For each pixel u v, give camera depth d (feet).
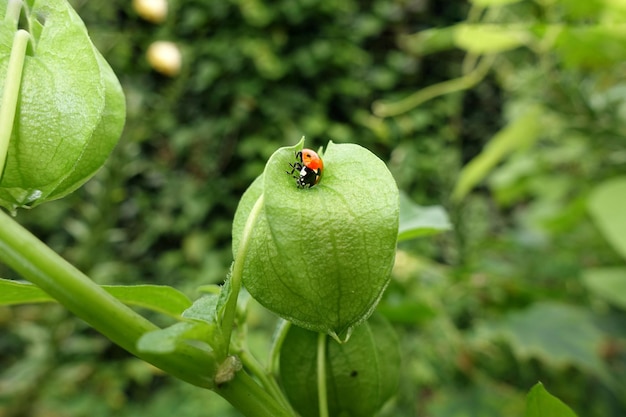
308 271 0.27
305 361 0.37
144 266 1.95
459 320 1.23
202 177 2.06
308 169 0.27
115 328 0.27
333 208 0.27
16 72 0.28
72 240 1.88
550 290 1.10
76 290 0.27
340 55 2.08
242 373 0.29
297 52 2.06
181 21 2.04
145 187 2.05
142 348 0.25
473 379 1.19
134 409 1.54
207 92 2.06
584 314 1.11
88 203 1.49
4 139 0.27
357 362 0.37
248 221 0.28
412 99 1.34
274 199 0.27
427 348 1.21
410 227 0.46
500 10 1.19
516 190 1.47
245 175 2.02
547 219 1.22
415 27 2.32
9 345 1.68
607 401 1.20
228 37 2.04
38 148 0.29
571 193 1.44
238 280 0.28
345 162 0.29
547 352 1.01
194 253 1.94
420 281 1.06
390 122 2.07
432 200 1.94
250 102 2.02
